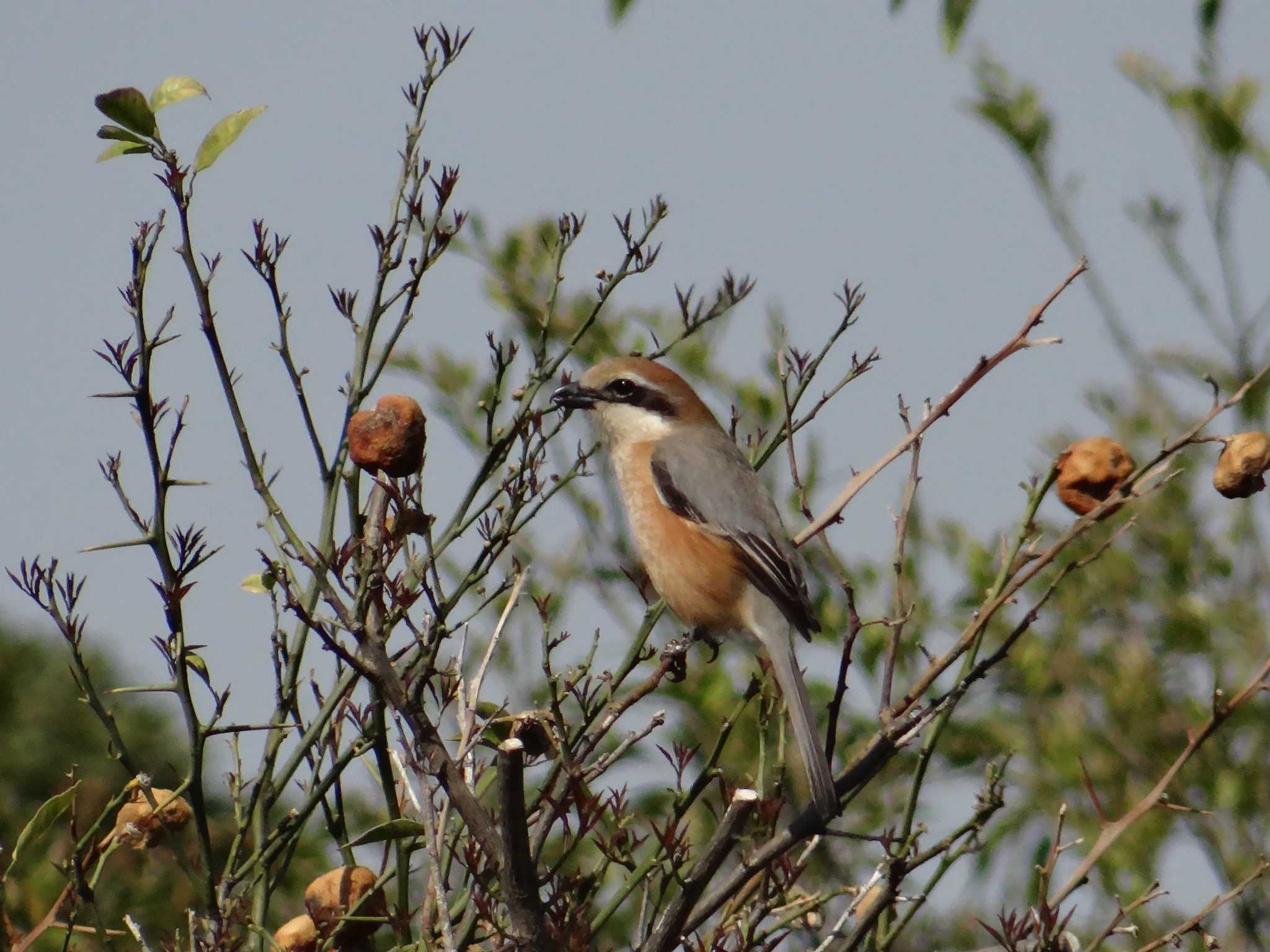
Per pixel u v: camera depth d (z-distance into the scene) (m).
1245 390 8.27
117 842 7.80
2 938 7.58
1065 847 7.91
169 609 7.46
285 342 7.83
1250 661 12.99
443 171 8.20
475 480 8.35
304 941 7.75
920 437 8.59
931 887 7.74
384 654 6.90
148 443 7.48
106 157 7.80
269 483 7.54
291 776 7.91
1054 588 7.96
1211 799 12.36
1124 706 12.76
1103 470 8.48
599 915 8.70
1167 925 11.75
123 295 7.55
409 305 8.10
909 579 13.16
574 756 7.89
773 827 7.78
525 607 11.18
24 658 14.72
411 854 7.94
